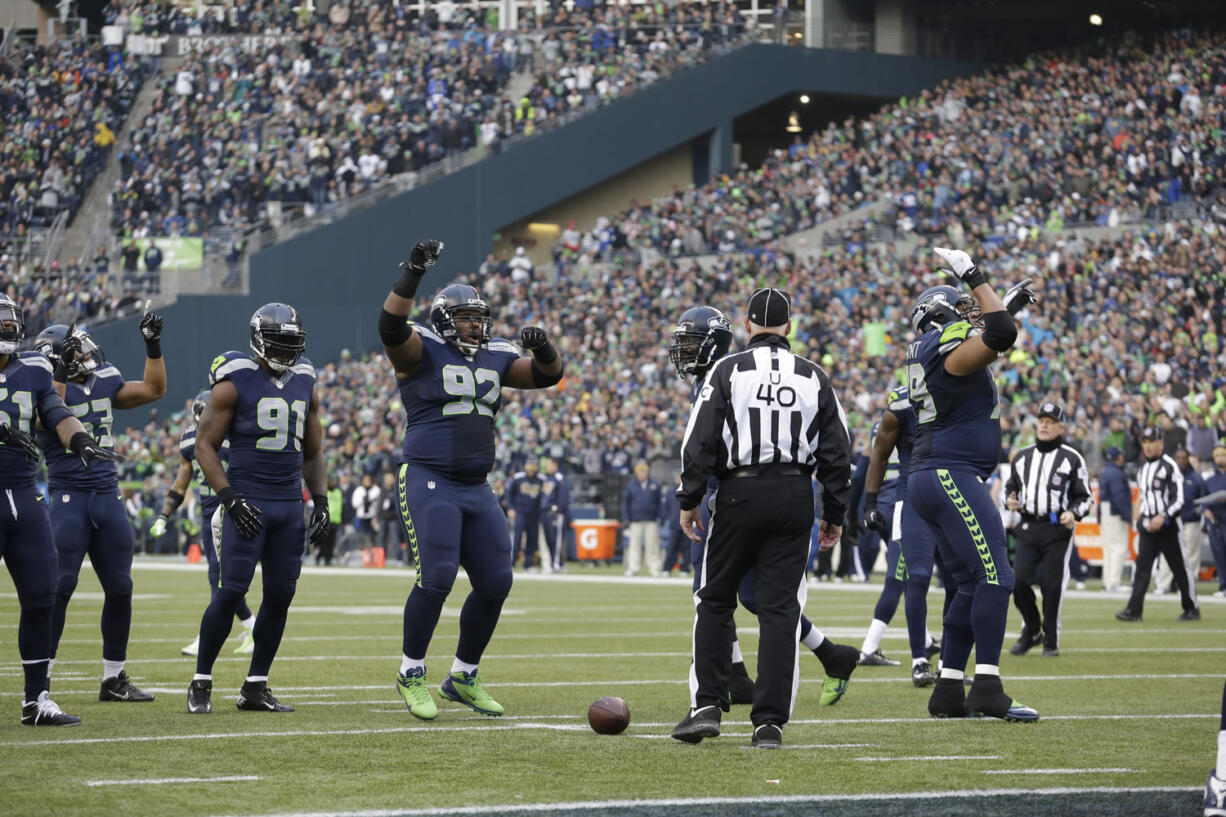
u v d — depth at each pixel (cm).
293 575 2906
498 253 14725
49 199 14125
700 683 2438
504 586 2842
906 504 3484
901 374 10300
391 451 10094
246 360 2933
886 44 15475
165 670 3650
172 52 15025
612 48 15100
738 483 2417
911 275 11669
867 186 13712
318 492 3020
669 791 1980
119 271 13450
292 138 14262
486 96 14750
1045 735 2545
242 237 13625
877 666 3847
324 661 3866
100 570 3073
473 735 2530
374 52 14950
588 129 14562
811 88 15112
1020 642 4181
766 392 2412
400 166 14162
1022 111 13888
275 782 2045
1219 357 9550
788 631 2419
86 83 14838
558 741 2456
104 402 3169
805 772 2136
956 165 13375
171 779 2067
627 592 7000
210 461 2873
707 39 15150
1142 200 12300
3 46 15238
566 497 8931
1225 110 12688
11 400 2606
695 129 14888
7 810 1831
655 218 13925
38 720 2642
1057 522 4103
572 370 11744
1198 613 5516
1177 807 1866
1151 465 5447
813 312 11650
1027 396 9438
